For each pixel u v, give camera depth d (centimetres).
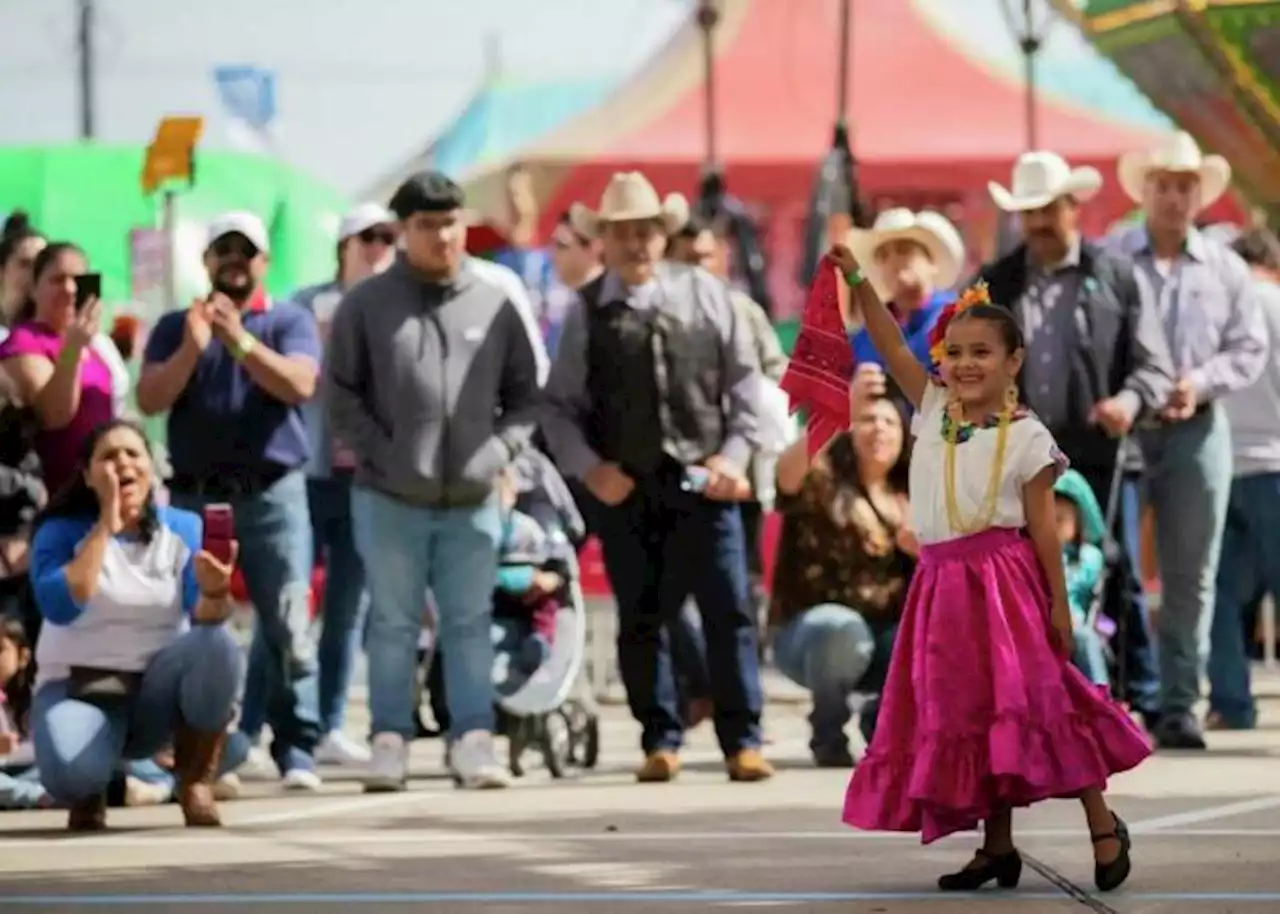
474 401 2408
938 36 5031
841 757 2547
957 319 1678
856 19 5088
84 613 2067
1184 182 2673
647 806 2200
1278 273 3045
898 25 5053
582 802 2245
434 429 2395
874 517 2531
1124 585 2681
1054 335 2527
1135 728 1653
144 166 3155
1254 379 2653
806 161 4819
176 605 2094
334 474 2689
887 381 2567
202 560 2055
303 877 1766
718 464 2403
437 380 2400
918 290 2566
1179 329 2677
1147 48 2919
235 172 4809
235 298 2425
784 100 4928
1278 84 2841
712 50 4441
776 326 4647
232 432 2409
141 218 4691
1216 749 2642
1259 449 2861
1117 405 2502
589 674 3491
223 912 1611
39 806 2267
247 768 2602
